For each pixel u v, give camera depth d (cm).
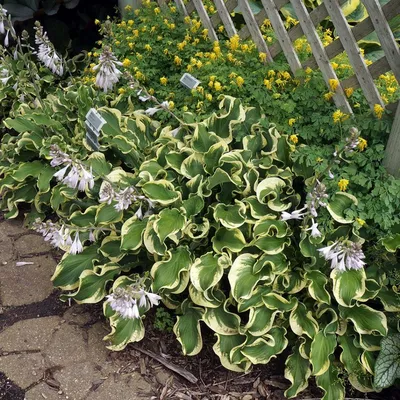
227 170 249
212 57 295
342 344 218
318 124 258
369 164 234
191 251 243
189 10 351
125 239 229
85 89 308
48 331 239
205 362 231
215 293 227
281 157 259
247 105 281
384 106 262
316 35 278
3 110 364
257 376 226
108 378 222
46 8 387
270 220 233
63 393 214
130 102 309
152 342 238
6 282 264
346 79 272
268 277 221
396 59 250
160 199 231
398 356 204
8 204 301
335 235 230
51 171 288
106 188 212
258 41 312
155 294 205
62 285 244
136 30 327
